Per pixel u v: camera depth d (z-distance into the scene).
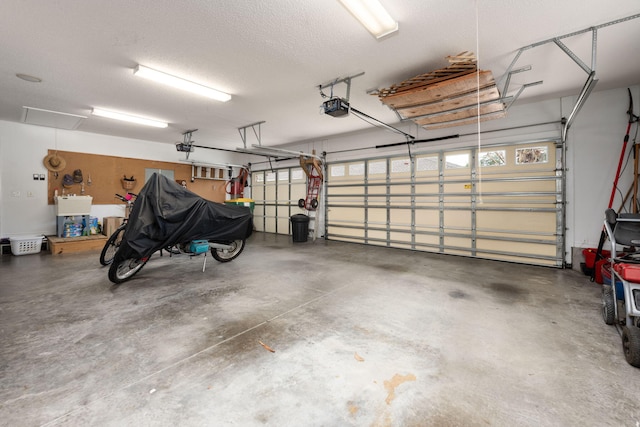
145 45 2.82
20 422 1.38
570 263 4.43
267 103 4.54
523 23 2.45
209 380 1.72
